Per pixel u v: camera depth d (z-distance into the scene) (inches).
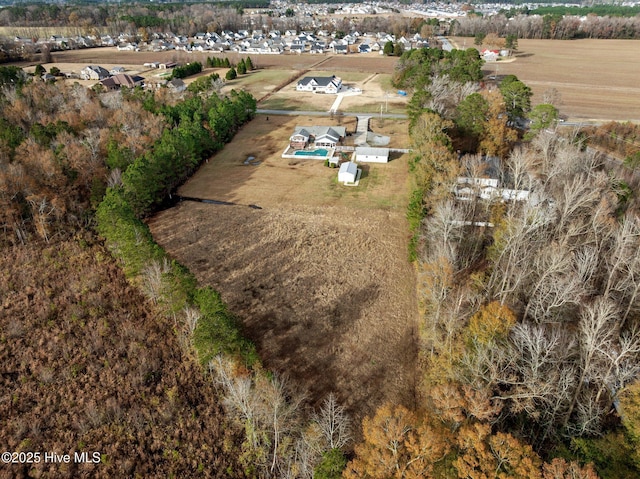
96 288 1841.8
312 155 3193.9
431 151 2219.5
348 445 1213.7
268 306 1759.4
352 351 1550.2
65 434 1273.4
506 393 1129.4
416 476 863.7
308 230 2268.7
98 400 1371.8
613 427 1062.4
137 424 1301.7
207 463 1216.2
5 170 2118.6
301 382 1434.5
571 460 925.2
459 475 865.5
